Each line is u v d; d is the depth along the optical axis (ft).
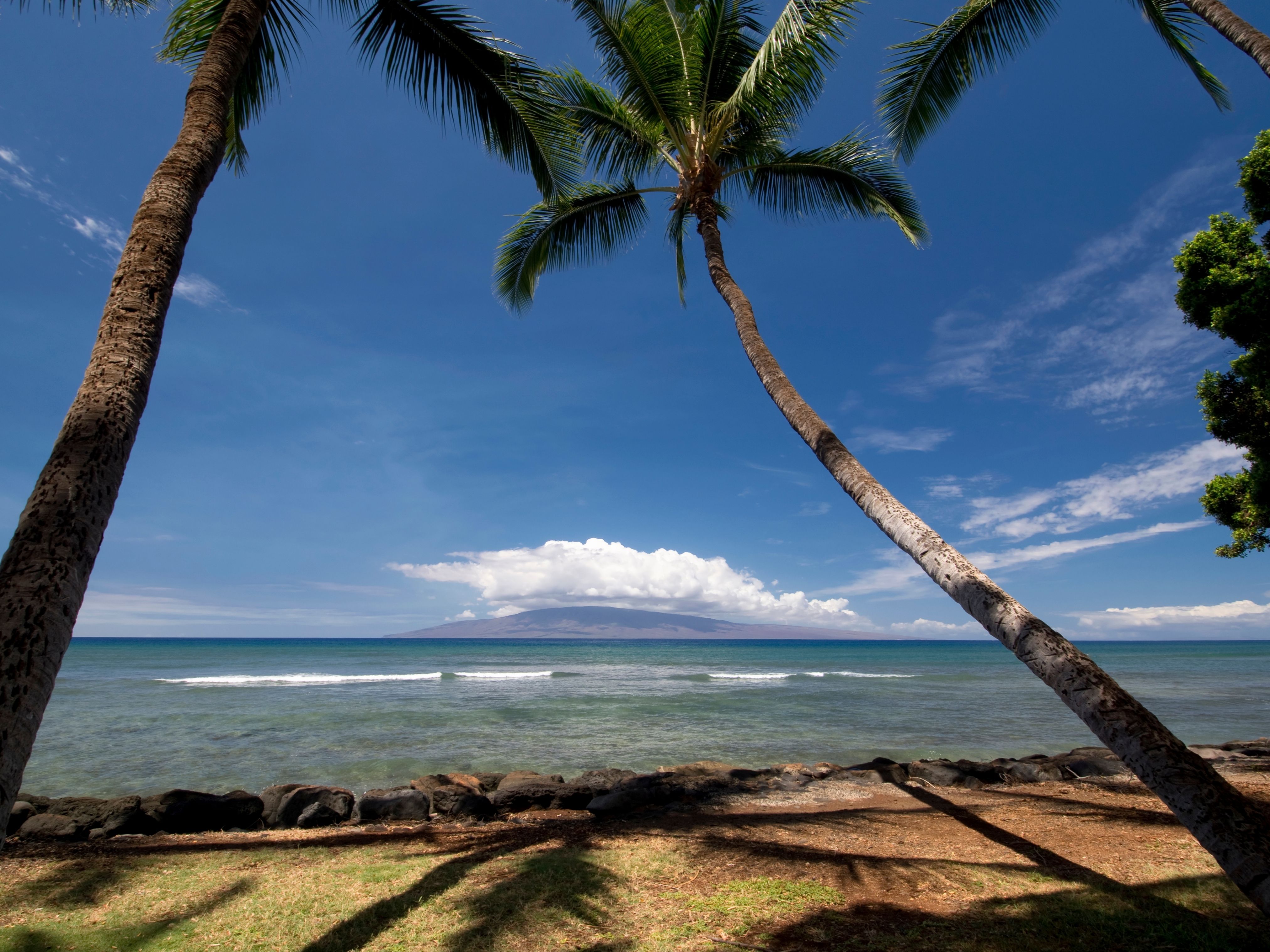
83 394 8.20
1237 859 8.40
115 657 183.73
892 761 32.12
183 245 10.28
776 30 20.77
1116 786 25.36
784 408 20.56
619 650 371.35
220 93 12.21
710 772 27.76
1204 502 29.71
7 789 5.68
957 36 24.80
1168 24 23.22
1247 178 25.70
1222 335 25.93
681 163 29.19
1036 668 11.28
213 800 21.52
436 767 36.96
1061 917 12.25
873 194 30.09
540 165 24.61
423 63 21.08
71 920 12.53
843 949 11.12
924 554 14.23
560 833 19.12
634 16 26.25
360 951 11.25
